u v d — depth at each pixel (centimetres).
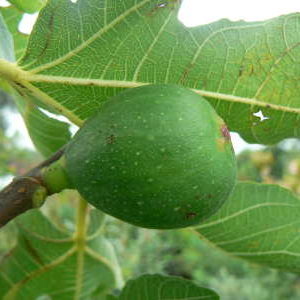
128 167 9
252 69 12
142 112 10
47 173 10
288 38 12
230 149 10
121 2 11
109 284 19
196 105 10
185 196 10
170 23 11
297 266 14
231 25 12
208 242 15
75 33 11
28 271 18
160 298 14
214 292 13
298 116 13
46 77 12
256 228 14
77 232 17
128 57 12
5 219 10
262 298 55
